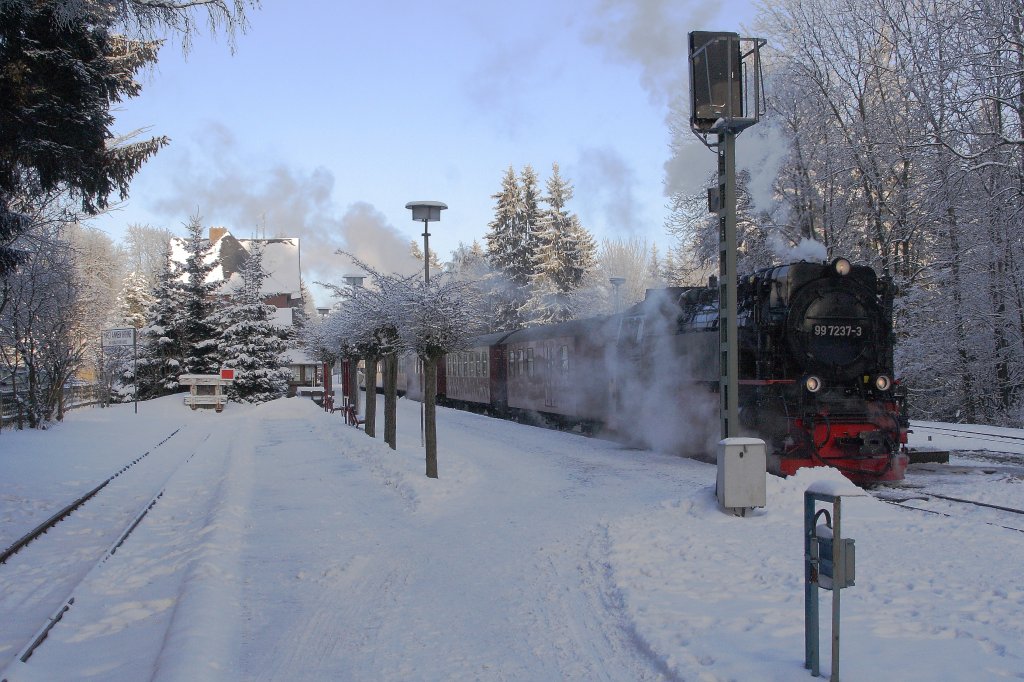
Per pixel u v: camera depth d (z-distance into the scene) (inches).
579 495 446.3
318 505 430.3
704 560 275.3
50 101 379.9
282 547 332.2
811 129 1007.0
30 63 368.2
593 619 230.8
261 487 499.5
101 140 423.5
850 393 498.3
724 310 377.4
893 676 170.9
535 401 981.2
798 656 183.9
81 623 247.9
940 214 866.8
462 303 548.4
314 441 812.6
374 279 648.4
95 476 595.2
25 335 911.0
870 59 997.2
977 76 802.2
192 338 1744.6
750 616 214.4
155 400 1547.7
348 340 808.9
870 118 979.3
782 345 499.5
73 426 1018.7
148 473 625.9
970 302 888.9
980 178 841.5
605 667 193.9
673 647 195.2
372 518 392.5
